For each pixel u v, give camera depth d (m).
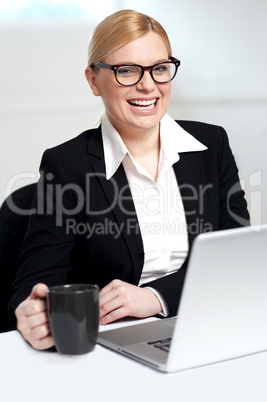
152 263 1.97
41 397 1.11
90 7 5.04
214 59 5.46
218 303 1.22
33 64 4.90
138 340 1.38
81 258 1.96
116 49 1.86
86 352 1.32
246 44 5.43
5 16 4.81
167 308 1.67
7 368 1.26
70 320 1.28
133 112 1.89
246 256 1.21
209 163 2.15
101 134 2.02
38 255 1.83
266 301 1.29
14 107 4.91
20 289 1.74
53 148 2.00
